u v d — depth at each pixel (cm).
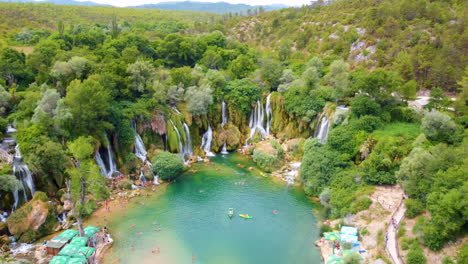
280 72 10488
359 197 5784
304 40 16288
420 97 9100
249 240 5344
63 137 6312
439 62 9419
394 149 6219
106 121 7206
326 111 8456
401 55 10775
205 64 11856
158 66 10625
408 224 4906
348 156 6950
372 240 4897
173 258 4850
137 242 5169
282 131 9481
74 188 5072
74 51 9144
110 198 6375
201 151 8862
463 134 6178
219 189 7019
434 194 4475
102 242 5091
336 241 5188
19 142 5753
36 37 12650
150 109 7962
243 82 10012
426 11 13662
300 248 5175
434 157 5159
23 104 6719
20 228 4997
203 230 5562
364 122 7181
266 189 7081
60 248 4650
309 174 6981
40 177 5725
